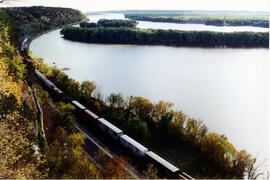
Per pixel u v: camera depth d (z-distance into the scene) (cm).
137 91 14662
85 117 8981
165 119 8619
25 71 10738
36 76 12588
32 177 3709
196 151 7688
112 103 9900
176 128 8338
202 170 6938
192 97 13700
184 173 6344
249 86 15425
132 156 7038
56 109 8588
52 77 12706
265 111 11562
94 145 7512
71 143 6638
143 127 8312
